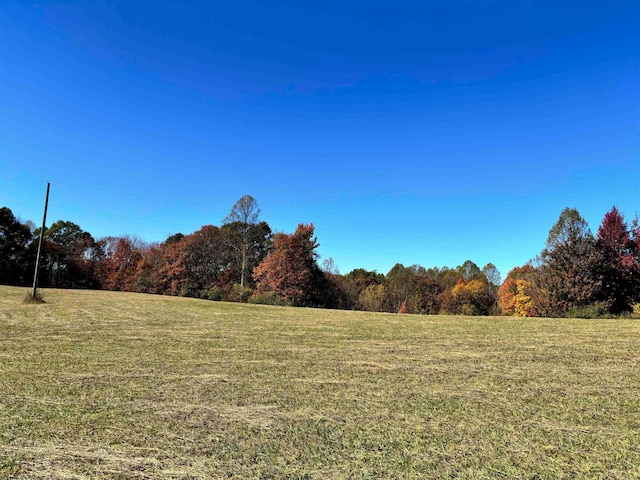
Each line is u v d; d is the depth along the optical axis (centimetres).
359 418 406
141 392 492
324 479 279
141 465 299
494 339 963
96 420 393
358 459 312
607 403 455
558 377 579
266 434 362
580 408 438
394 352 786
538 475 286
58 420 391
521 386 530
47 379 549
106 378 559
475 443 343
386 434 363
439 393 497
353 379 567
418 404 453
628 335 1014
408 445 338
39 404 441
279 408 437
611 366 651
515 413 421
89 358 699
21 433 357
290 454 320
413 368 641
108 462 303
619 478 281
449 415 415
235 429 374
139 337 962
